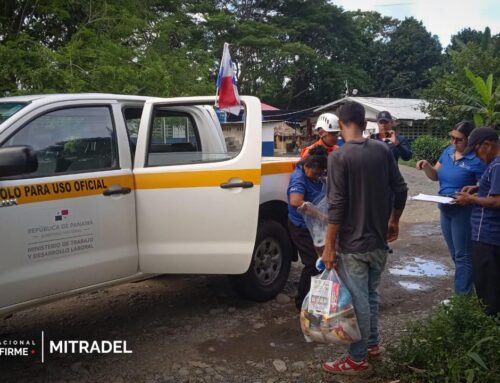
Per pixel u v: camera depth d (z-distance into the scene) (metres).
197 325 4.65
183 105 4.64
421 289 5.64
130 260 4.30
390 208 3.62
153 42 11.07
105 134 4.27
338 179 3.38
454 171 4.68
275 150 33.62
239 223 4.51
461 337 3.46
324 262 3.47
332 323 3.40
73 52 8.88
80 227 3.92
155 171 4.37
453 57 22.81
